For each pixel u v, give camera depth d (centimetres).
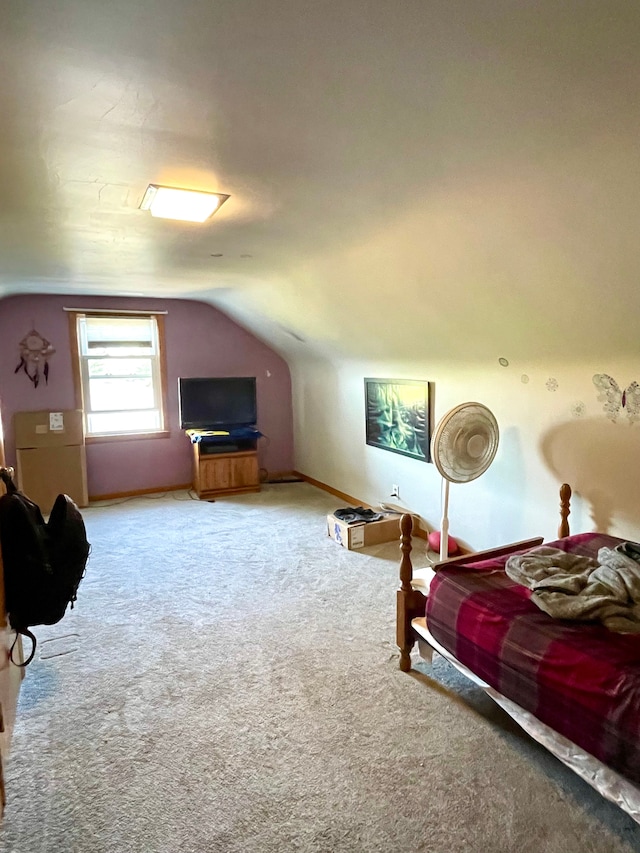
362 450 525
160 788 191
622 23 106
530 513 338
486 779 193
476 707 234
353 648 282
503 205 200
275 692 246
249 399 625
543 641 182
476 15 105
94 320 567
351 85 132
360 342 448
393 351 424
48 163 182
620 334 245
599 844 166
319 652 278
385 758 204
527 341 296
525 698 183
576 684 167
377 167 184
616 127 142
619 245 191
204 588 356
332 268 339
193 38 112
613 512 286
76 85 131
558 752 176
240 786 191
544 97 135
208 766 201
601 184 167
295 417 673
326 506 546
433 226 237
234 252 325
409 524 250
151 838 171
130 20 105
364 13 104
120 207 233
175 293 531
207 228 269
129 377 589
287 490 612
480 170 180
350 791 188
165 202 225
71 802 185
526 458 336
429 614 232
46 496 536
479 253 241
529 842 167
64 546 236
